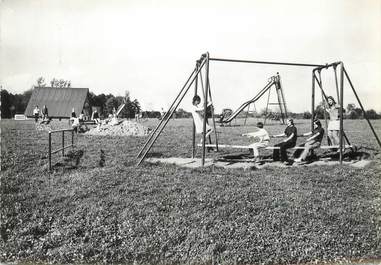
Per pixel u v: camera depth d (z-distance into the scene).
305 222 5.22
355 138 13.82
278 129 19.86
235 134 16.89
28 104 26.41
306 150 8.62
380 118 18.75
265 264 4.53
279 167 8.02
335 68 9.40
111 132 16.39
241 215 5.32
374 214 5.46
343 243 4.87
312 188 6.43
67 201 5.71
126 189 6.18
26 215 5.26
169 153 10.09
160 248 4.59
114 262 4.47
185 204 5.58
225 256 4.53
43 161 8.49
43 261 4.48
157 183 6.52
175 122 28.62
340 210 5.52
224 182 6.62
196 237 4.78
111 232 4.86
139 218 5.15
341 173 7.43
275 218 5.25
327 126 10.19
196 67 8.62
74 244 4.66
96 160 8.83
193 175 7.14
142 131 16.70
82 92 27.55
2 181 6.56
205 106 8.02
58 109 26.19
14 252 4.55
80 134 15.90
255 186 6.44
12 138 12.59
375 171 7.55
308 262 4.61
